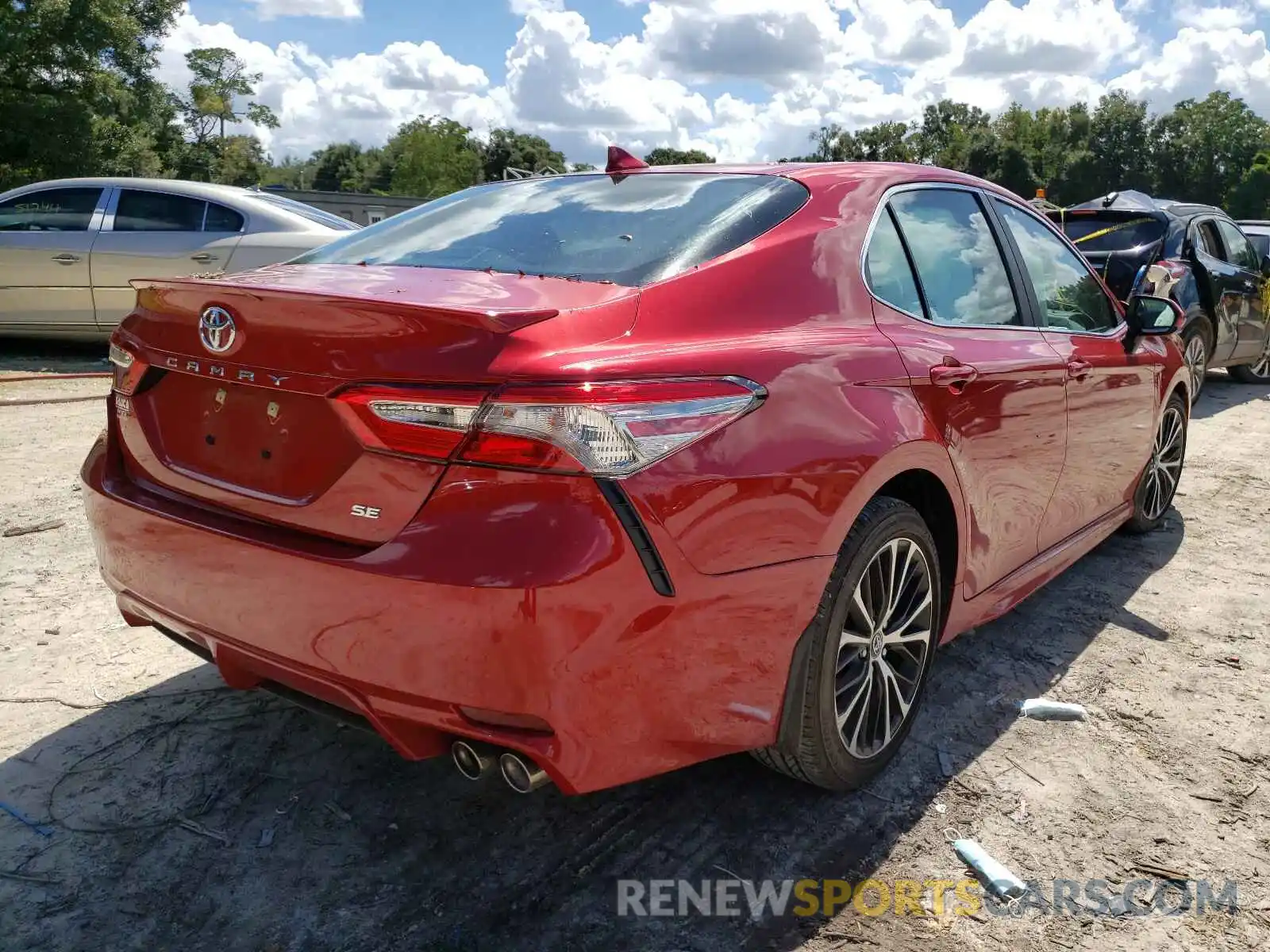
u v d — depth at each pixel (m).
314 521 2.00
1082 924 2.14
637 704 1.90
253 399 2.12
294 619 1.99
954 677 3.28
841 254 2.57
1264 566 4.41
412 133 101.81
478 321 1.84
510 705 1.81
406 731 1.96
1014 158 96.50
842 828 2.45
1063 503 3.50
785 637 2.15
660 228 2.51
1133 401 3.96
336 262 2.71
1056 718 3.01
